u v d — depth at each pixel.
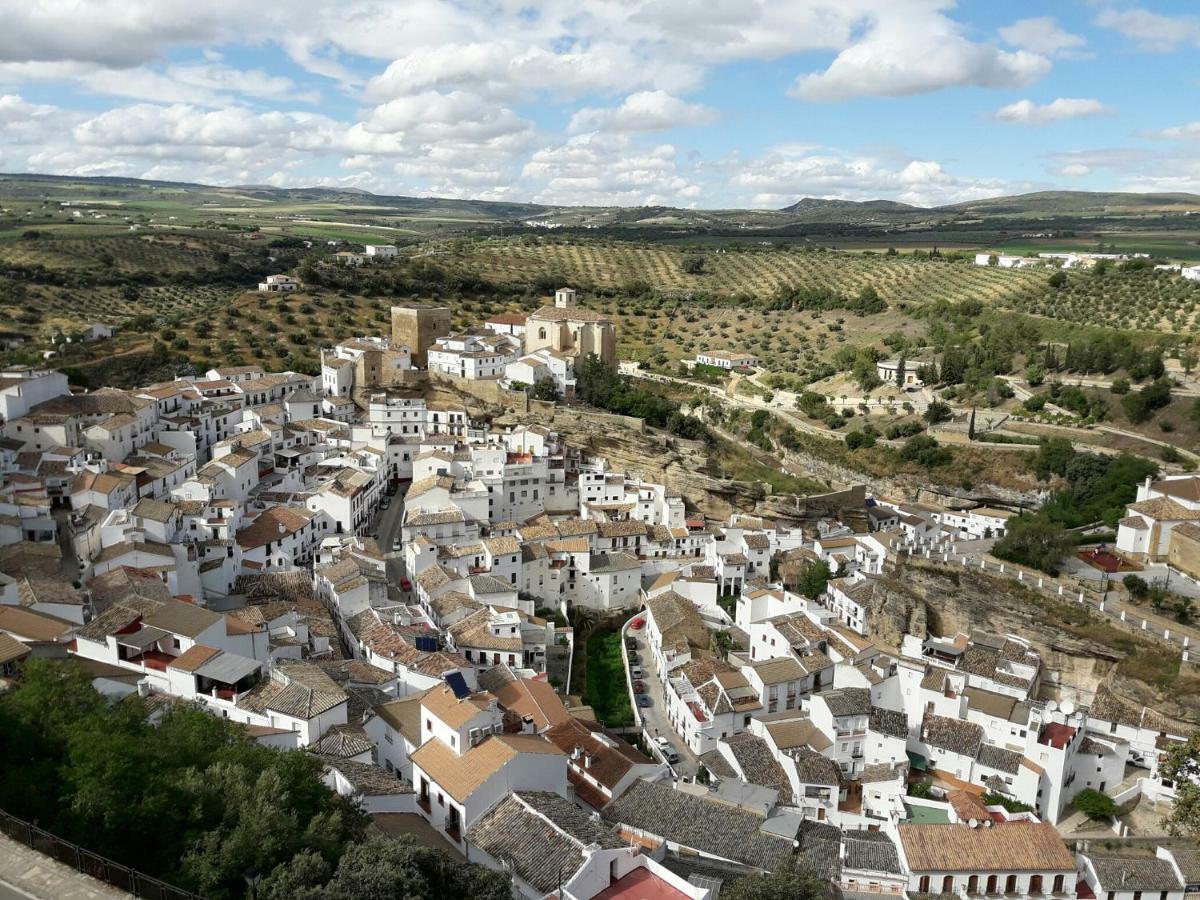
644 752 106.19
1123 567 121.31
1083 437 193.62
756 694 109.69
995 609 118.06
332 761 73.12
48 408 152.38
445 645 113.12
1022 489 184.50
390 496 176.75
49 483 132.12
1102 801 96.06
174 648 85.62
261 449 163.50
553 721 92.31
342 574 123.06
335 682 85.69
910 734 103.81
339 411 196.12
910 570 126.81
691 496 180.00
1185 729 100.31
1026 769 95.12
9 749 57.78
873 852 81.25
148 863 51.09
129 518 114.94
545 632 123.75
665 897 59.94
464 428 191.75
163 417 169.12
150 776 55.12
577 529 152.12
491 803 68.88
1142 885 80.38
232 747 64.38
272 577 121.50
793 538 158.38
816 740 101.69
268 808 53.75
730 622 140.00
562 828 64.25
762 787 92.88
